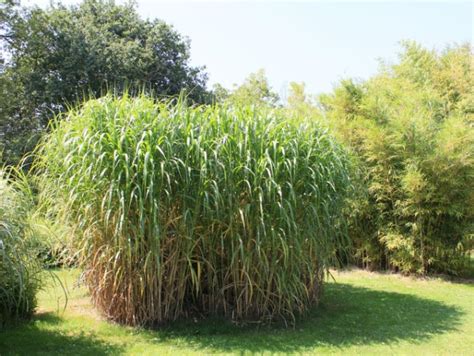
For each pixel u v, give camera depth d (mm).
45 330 3869
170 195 3619
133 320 3908
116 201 3631
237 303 4000
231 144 3848
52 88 13492
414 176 6762
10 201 3354
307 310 4484
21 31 13227
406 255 7223
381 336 3965
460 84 10000
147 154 3455
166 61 16312
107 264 3787
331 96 8641
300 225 4059
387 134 7125
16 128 13344
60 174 3887
